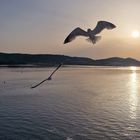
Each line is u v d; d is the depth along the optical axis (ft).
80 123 146.30
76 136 124.57
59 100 234.17
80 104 212.43
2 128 135.44
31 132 128.98
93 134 127.65
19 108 190.70
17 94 273.95
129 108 195.00
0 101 224.74
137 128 137.59
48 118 157.58
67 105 206.59
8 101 225.15
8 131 130.41
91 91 312.71
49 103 215.72
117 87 366.84
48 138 121.19
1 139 119.65
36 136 123.54
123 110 186.70
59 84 411.75
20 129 133.69
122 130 134.00
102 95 273.95
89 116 164.76
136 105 208.85
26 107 195.11
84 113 174.19
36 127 137.39
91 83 440.45
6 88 330.95
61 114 169.58
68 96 263.29
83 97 256.52
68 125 141.69
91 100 236.22
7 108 190.60
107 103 219.61
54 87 359.46
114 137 124.47
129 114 171.73
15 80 476.95
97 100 236.84
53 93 287.48
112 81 489.67
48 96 260.83
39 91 304.91
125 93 293.02
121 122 149.18
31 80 478.18
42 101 226.58
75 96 263.90
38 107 195.52
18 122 147.23
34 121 149.79
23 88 332.60
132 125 142.92
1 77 558.56
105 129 135.44
